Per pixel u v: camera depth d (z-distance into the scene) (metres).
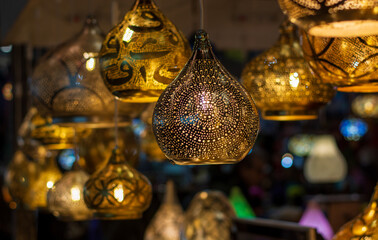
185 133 0.82
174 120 0.83
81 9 2.29
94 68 1.35
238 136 0.83
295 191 4.32
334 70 0.92
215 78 0.84
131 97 1.09
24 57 2.75
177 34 1.10
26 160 2.13
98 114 1.37
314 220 1.99
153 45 1.07
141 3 1.12
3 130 4.55
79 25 2.42
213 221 1.87
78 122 1.38
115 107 1.34
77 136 1.69
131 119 1.44
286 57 1.23
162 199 2.74
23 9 2.16
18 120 2.75
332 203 1.99
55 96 1.36
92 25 1.42
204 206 1.90
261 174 3.79
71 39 1.41
